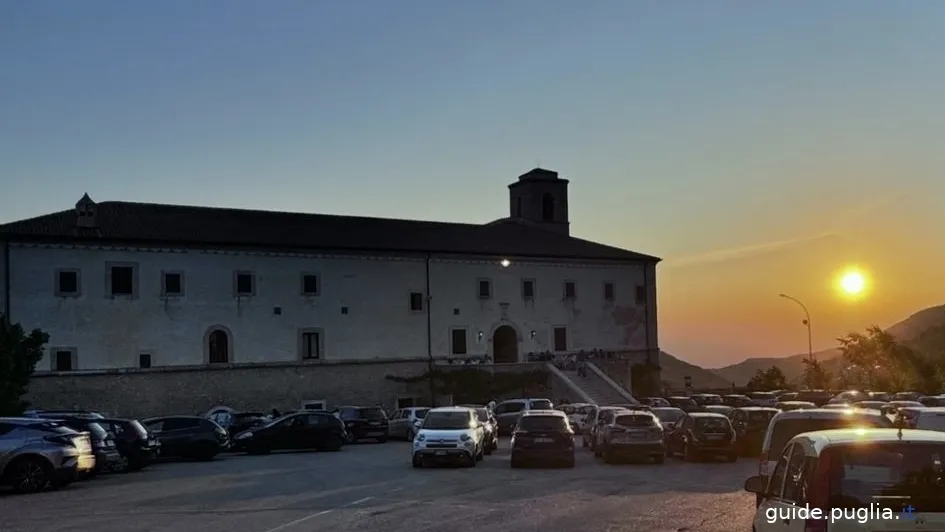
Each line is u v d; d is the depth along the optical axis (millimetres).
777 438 18797
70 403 53594
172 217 62000
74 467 23391
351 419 45719
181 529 16094
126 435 29797
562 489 22109
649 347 77500
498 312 70062
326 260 63406
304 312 62188
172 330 57469
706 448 30750
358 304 64312
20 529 16375
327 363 62500
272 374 60406
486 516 17234
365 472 27500
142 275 56906
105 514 18328
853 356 83250
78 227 55594
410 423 47438
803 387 85562
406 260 66625
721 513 17500
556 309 72938
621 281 76750
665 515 17234
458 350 68062
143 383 55906
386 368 64750
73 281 54719
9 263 53062
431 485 23250
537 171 83375
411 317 66250
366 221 71312
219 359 59094
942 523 7641
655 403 60906
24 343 39500
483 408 38062
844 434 8547
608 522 16344
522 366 67188
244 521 17000
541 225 82375
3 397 36562
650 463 30562
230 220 63969
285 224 65812
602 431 32281
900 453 8016
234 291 59875
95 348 54969
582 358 73125
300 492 21891
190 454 34312
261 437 37969
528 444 28719
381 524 16281
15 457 22688
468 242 71188
